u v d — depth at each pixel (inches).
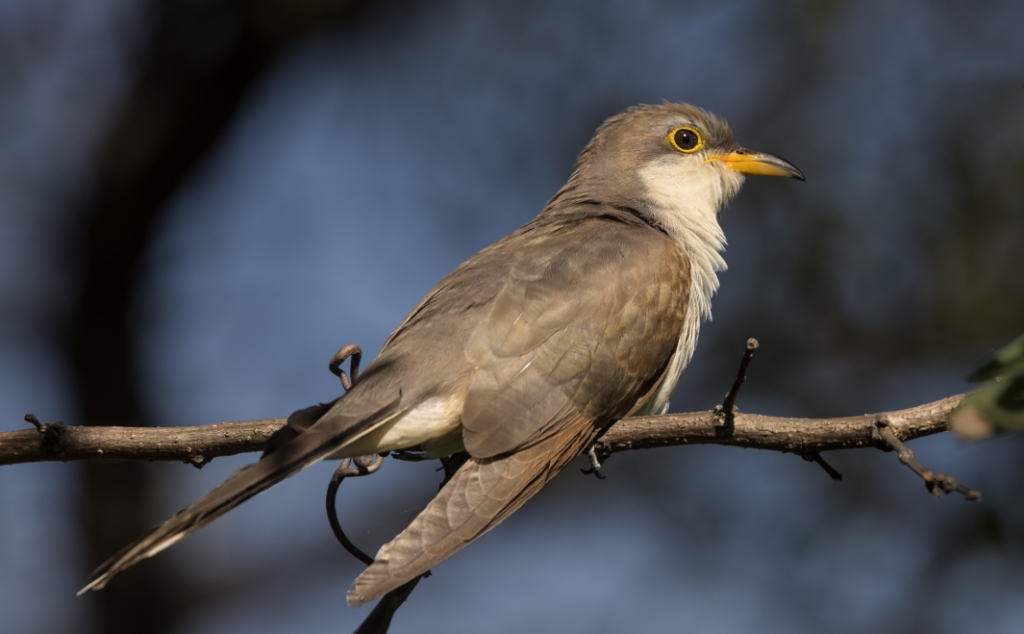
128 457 270.5
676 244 330.0
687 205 374.6
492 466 264.8
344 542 288.0
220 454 273.1
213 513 229.6
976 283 457.1
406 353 278.1
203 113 506.3
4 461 267.3
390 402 264.7
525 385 276.5
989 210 447.2
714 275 368.5
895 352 487.5
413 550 238.5
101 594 512.7
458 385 275.0
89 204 512.1
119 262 514.6
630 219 354.9
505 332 282.5
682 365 328.5
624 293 298.4
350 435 254.5
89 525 505.0
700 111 388.8
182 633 553.9
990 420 171.3
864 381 497.4
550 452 273.9
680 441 267.4
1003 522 419.2
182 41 508.7
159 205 512.7
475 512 252.5
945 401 247.1
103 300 515.2
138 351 522.3
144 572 521.7
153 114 505.0
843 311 486.0
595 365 287.1
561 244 311.6
